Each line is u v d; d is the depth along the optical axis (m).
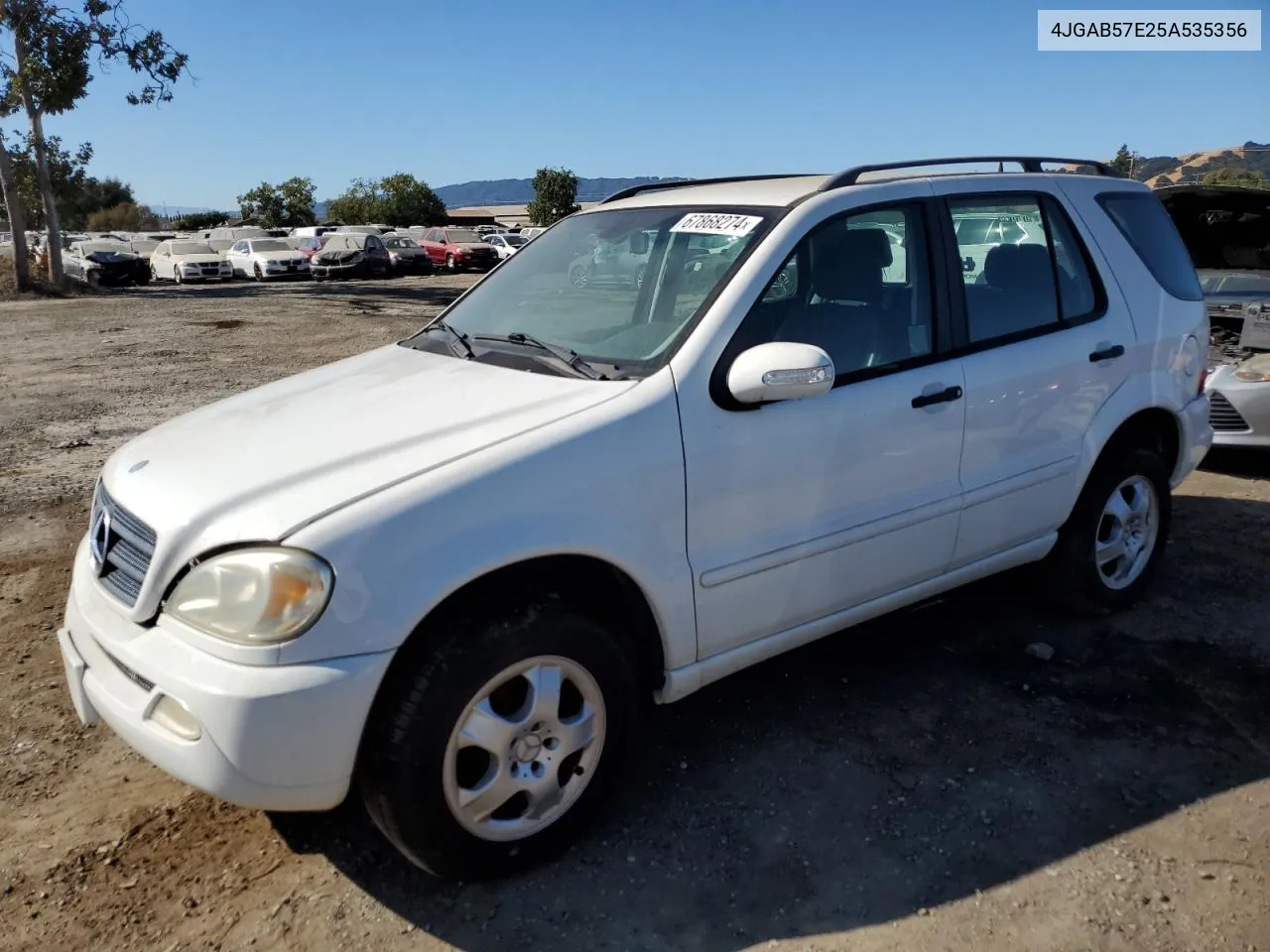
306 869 2.89
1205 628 4.31
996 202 3.92
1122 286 4.24
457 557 2.54
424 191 73.69
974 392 3.61
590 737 2.88
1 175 24.34
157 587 2.56
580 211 4.23
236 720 2.36
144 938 2.63
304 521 2.46
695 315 3.14
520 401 2.97
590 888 2.79
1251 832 2.96
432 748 2.54
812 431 3.19
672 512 2.92
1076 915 2.64
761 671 3.99
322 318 18.33
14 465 7.25
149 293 25.73
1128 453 4.26
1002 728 3.55
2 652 4.21
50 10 24.23
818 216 3.36
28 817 3.13
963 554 3.73
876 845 2.94
